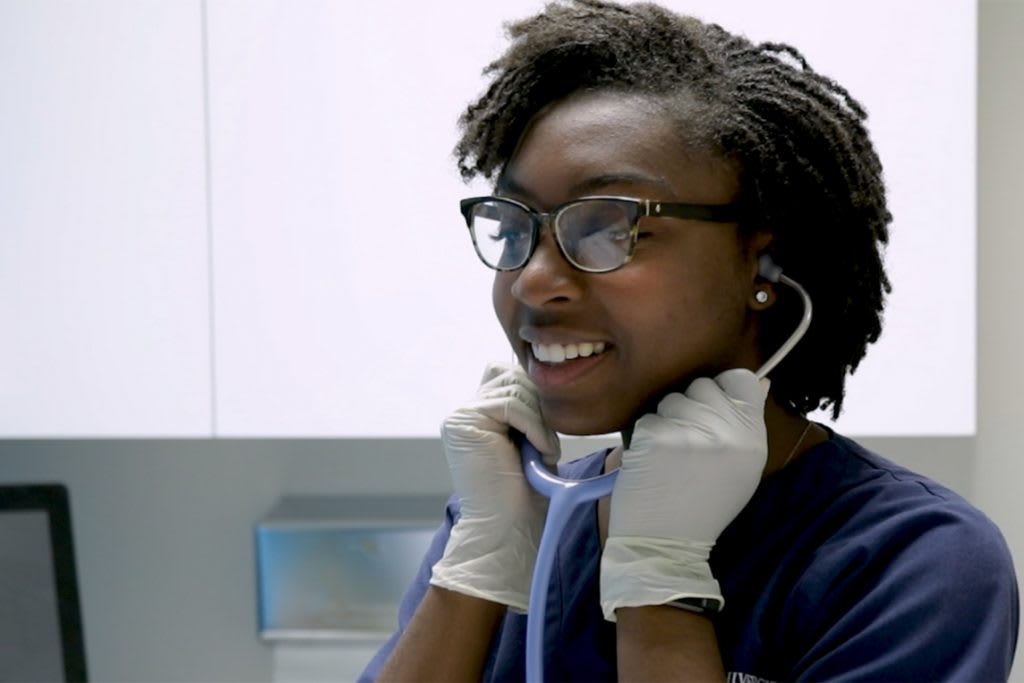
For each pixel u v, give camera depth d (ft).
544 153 2.39
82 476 5.82
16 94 4.45
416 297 4.44
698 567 2.39
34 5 4.43
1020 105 5.02
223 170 4.43
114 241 4.47
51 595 5.35
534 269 2.34
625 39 2.49
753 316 2.55
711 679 2.27
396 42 4.37
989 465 5.16
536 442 2.76
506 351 4.43
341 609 5.32
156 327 4.48
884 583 2.28
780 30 4.18
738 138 2.35
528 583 2.74
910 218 4.24
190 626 5.81
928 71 4.18
